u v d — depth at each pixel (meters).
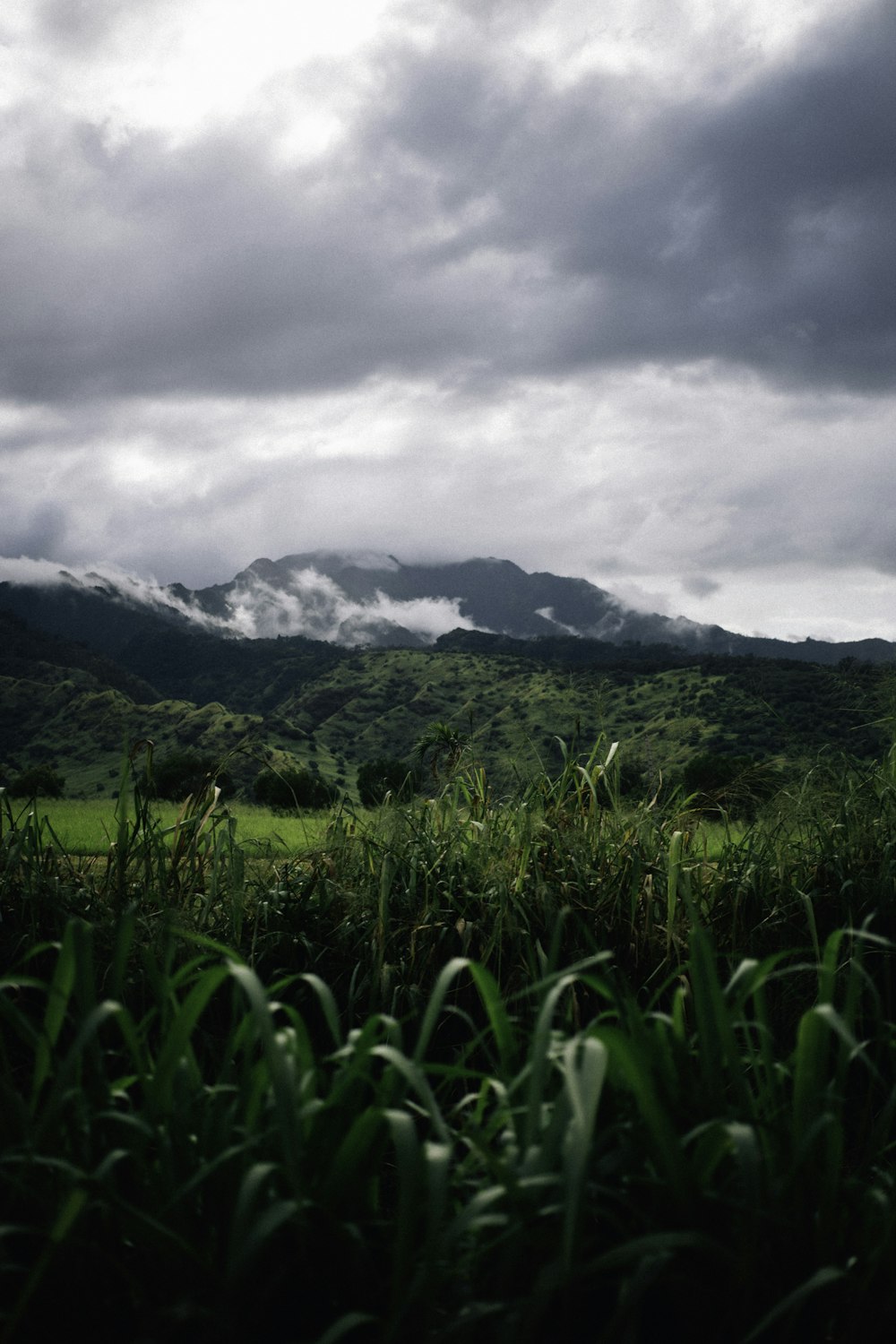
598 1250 1.74
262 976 3.48
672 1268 1.63
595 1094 1.41
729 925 3.75
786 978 3.54
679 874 3.51
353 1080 1.79
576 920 3.29
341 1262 1.65
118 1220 1.67
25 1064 2.90
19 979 1.76
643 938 3.53
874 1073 1.78
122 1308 1.69
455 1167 1.86
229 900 3.60
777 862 3.92
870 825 3.90
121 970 1.82
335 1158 1.63
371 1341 1.62
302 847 4.46
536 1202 1.58
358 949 3.58
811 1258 1.69
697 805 4.12
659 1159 1.66
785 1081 2.08
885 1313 1.58
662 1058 1.77
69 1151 1.78
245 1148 1.58
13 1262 1.74
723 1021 1.73
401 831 3.87
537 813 3.88
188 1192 1.61
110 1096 1.87
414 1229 1.54
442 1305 1.65
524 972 3.33
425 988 3.41
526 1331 1.41
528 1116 1.59
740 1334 1.59
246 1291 1.58
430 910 3.54
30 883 3.41
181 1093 1.78
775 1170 1.75
